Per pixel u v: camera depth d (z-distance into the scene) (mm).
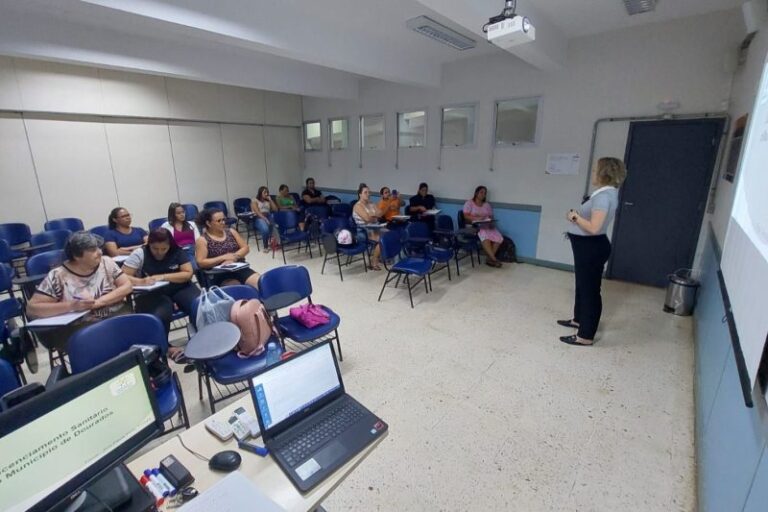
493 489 1649
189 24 2859
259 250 6074
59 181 5098
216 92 6469
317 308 2574
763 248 1153
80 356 1671
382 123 6590
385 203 5703
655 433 1971
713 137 3635
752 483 1000
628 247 4316
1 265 2893
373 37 4316
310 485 1023
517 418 2094
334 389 1338
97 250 2256
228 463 1071
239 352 2074
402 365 2631
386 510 1556
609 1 3262
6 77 4465
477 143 5398
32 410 788
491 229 5133
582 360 2678
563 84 4480
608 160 2535
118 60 3980
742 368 1218
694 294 3340
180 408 1879
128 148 5652
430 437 1952
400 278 4539
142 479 1037
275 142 7637
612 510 1549
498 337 3033
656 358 2695
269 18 3314
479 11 2652
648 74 3910
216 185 6816
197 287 2918
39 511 795
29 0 2434
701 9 3436
